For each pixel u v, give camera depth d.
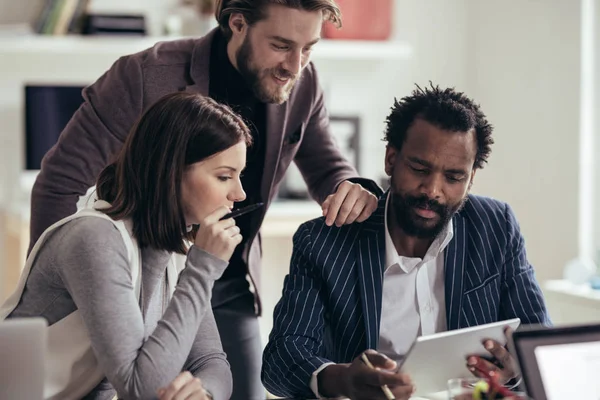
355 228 1.94
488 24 4.64
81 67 4.44
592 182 3.95
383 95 4.88
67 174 2.23
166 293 1.82
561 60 4.05
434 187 1.80
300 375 1.75
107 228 1.65
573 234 3.99
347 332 1.89
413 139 1.81
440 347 1.50
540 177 4.21
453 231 1.94
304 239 1.93
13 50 4.19
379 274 1.90
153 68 2.24
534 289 1.97
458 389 1.47
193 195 1.68
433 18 4.86
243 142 1.72
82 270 1.60
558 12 4.07
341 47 4.62
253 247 2.39
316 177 2.55
